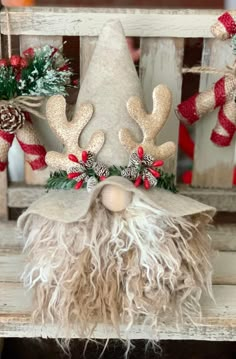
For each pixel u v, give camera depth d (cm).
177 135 76
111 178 56
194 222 60
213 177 80
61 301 58
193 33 71
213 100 70
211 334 61
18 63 65
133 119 60
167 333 61
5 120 65
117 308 58
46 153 67
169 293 59
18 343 79
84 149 60
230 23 66
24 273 62
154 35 71
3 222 79
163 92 62
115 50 60
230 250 75
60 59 69
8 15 69
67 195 60
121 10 71
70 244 57
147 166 59
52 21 70
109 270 57
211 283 64
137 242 57
